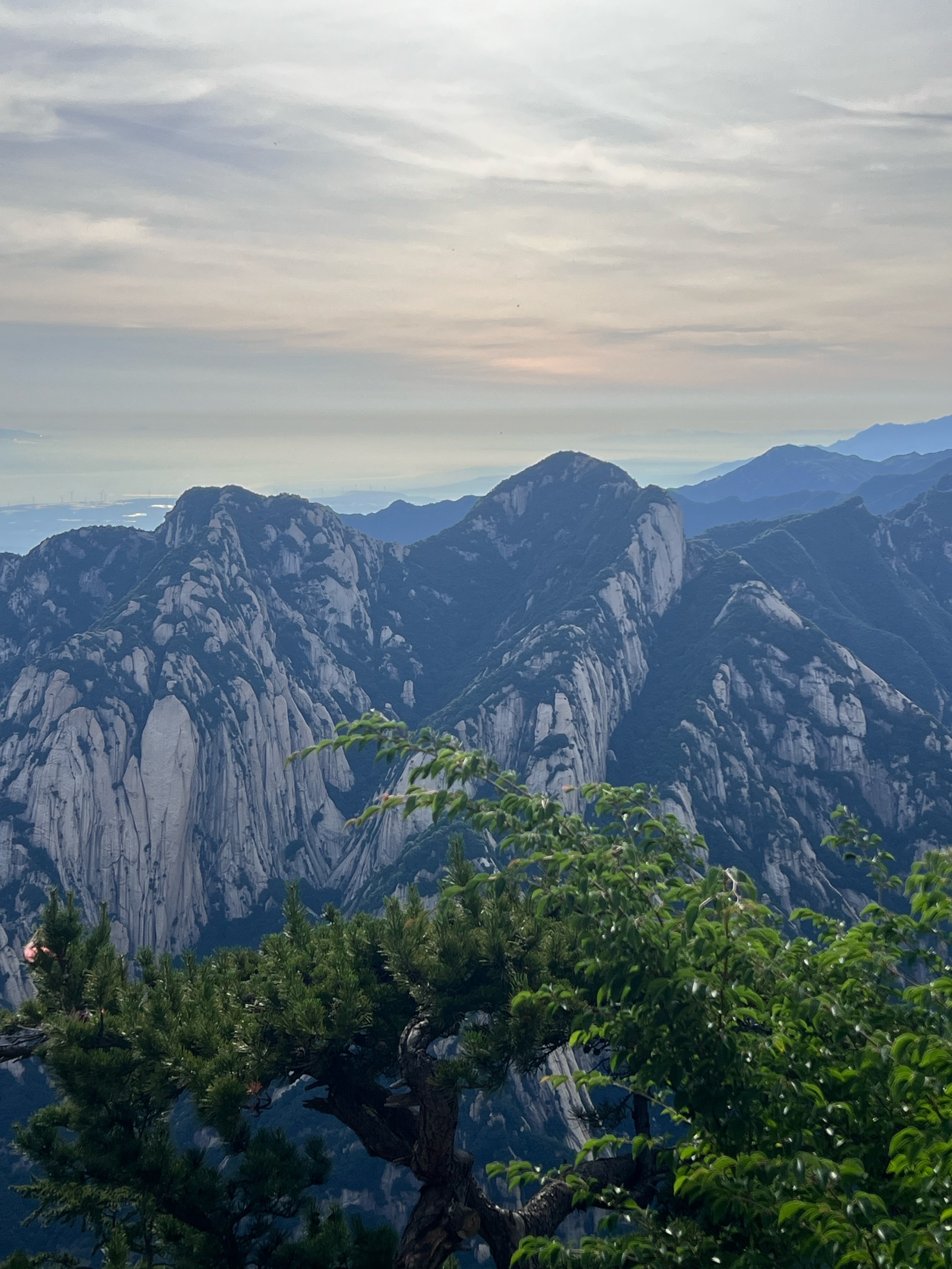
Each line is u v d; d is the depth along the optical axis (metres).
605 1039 13.40
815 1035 10.07
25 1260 14.24
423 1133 13.55
